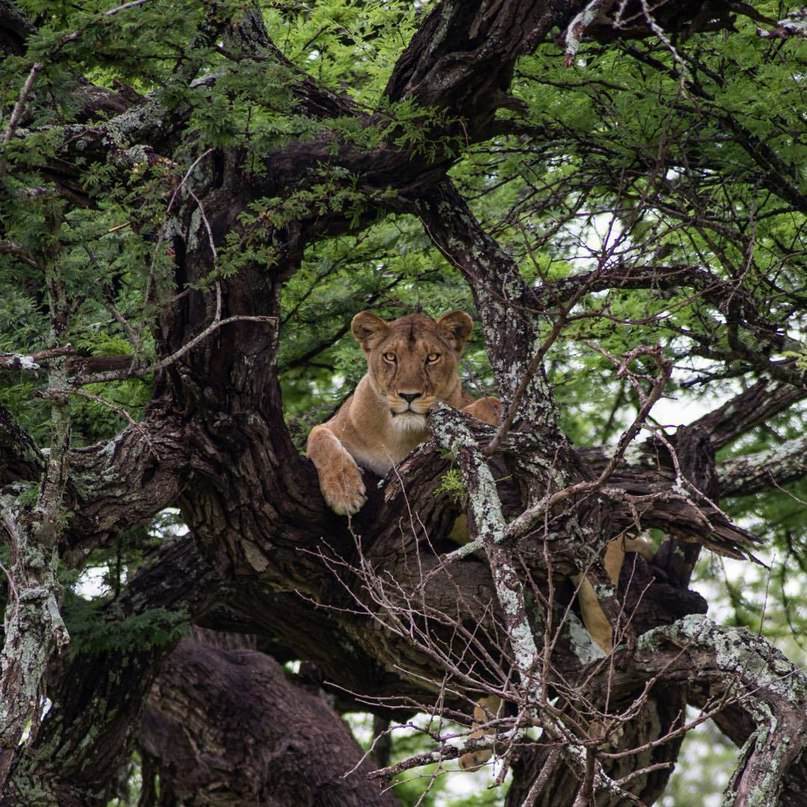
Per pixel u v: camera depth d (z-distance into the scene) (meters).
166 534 15.23
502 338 11.76
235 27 11.59
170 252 10.38
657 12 10.80
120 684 14.14
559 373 16.39
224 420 11.21
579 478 11.09
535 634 11.11
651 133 12.59
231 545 12.02
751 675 10.02
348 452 12.78
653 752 12.18
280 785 15.43
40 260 9.31
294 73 11.09
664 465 12.36
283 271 11.52
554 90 12.77
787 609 17.03
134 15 9.81
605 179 13.57
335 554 11.75
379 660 12.81
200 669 15.76
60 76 10.43
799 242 14.71
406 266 15.88
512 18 10.80
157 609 13.63
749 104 12.34
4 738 8.64
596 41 11.79
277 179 11.47
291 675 16.73
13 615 8.80
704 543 11.19
